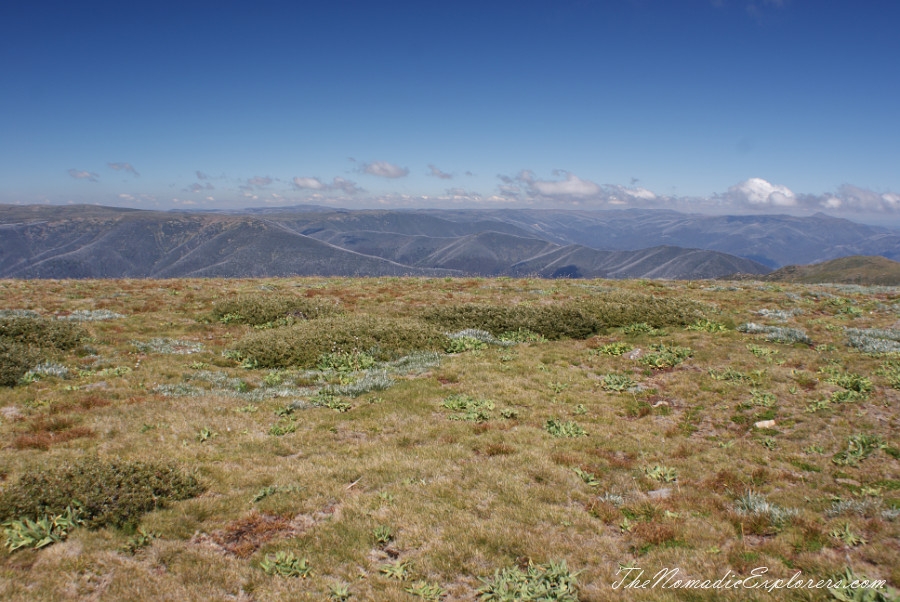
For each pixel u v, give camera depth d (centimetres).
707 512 929
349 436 1301
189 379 1711
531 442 1250
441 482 1037
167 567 764
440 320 2695
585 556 809
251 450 1188
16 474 973
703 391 1595
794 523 867
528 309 2719
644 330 2408
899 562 734
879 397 1402
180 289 3562
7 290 3200
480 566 788
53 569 727
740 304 3112
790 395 1492
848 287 3894
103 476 920
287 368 1938
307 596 712
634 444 1237
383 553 826
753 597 691
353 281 4238
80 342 2005
